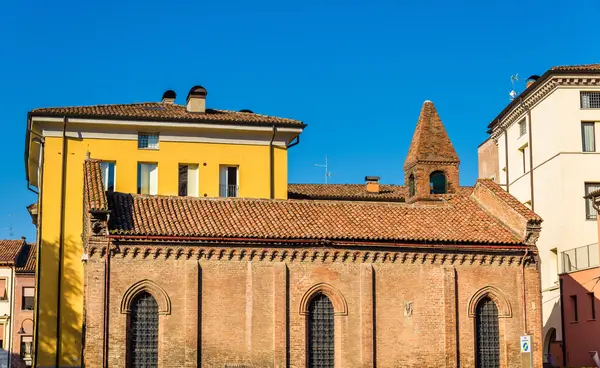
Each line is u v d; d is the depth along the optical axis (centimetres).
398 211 5300
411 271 4841
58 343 5853
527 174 7431
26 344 9219
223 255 4609
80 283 6006
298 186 7850
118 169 6275
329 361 4703
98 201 4584
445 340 4809
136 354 4484
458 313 4869
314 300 4731
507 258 4959
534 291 4969
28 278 9294
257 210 5053
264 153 6550
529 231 4981
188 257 4572
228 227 4725
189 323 4506
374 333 4744
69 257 6031
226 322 4562
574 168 6781
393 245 4797
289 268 4688
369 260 4791
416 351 4775
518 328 4938
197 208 4981
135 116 6272
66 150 6194
